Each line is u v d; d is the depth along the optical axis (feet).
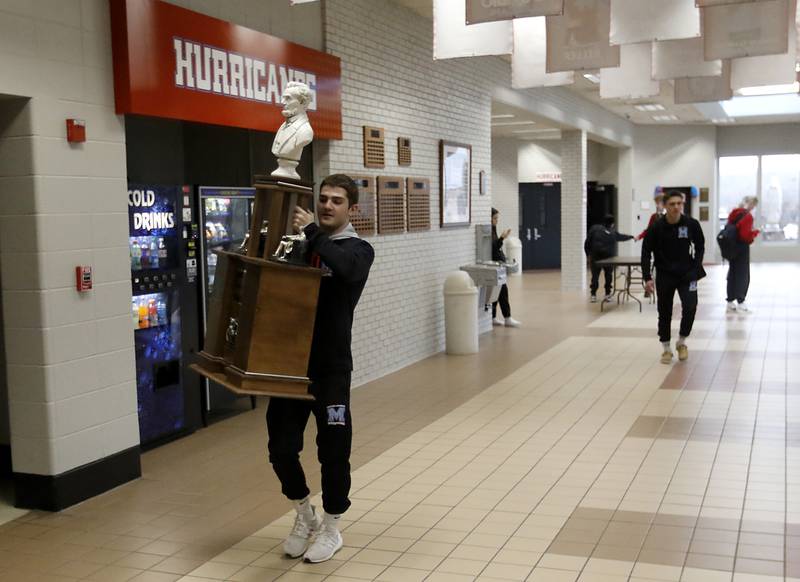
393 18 28.17
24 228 14.37
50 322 14.52
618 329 37.37
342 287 12.07
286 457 12.10
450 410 22.33
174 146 20.83
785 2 19.69
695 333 35.27
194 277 20.20
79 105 15.14
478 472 16.71
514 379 26.40
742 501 14.64
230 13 19.83
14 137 14.29
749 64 25.31
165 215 19.13
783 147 78.33
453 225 33.63
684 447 18.20
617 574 11.66
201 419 20.83
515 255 71.31
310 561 12.30
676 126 77.46
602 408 22.15
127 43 15.83
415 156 30.14
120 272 16.08
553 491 15.43
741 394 23.44
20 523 14.26
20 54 13.89
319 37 23.85
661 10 19.34
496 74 38.63
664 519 13.83
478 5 18.15
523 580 11.57
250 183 23.52
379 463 17.47
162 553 12.85
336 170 24.63
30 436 14.78
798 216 80.07
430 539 13.20
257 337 11.20
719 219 81.61
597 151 78.07
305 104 12.12
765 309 43.06
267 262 11.09
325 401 12.03
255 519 14.32
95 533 13.75
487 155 37.76
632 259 47.26
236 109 19.38
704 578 11.46
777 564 11.88
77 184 15.07
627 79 25.98
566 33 21.53
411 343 29.94
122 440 16.22
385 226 27.61
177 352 19.53
